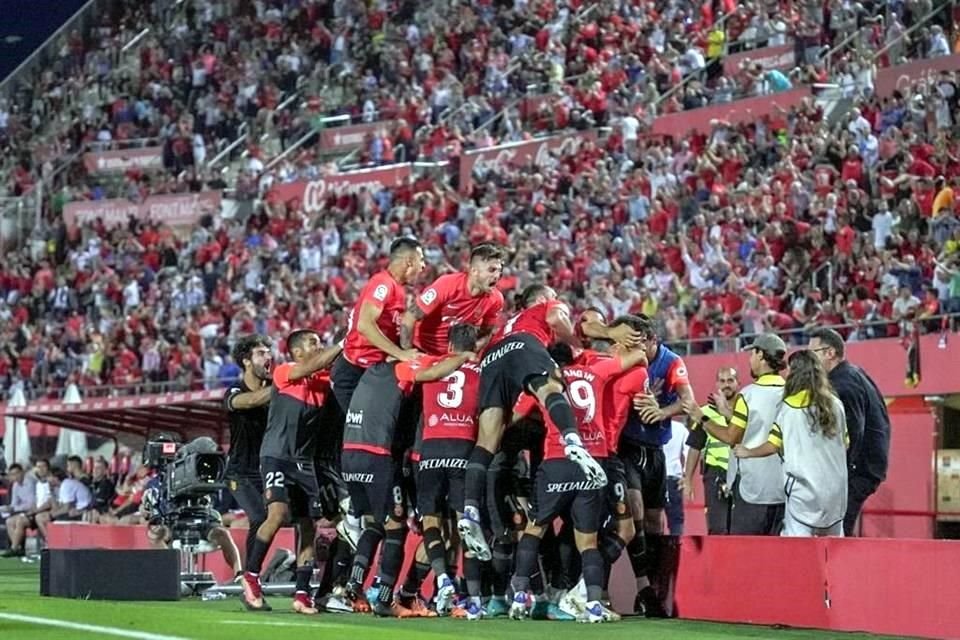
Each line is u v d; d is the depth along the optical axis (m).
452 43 130.50
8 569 66.31
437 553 38.88
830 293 73.31
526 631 34.56
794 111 89.50
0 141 154.25
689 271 81.31
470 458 37.88
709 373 70.94
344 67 136.00
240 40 146.38
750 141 91.44
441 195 104.25
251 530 42.66
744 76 99.19
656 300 78.44
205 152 138.38
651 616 39.62
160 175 135.75
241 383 43.41
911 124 83.56
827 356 39.72
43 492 81.38
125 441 86.12
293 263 110.25
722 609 38.06
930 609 33.88
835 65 98.00
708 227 83.75
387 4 138.75
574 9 124.06
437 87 125.81
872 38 98.00
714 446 44.69
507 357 37.28
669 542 39.72
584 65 116.94
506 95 120.06
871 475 39.78
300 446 40.38
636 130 101.56
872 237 76.12
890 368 64.31
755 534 39.91
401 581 44.31
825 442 37.38
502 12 129.00
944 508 53.06
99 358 108.81
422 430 39.25
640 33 115.19
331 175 118.38
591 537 37.41
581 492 37.16
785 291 76.25
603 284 82.38
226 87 142.50
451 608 38.69
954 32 95.44
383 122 125.94
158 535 53.84
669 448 48.72
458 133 116.00
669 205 88.31
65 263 128.38
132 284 116.25
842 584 35.62
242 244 114.75
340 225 110.38
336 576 42.22
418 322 39.97
